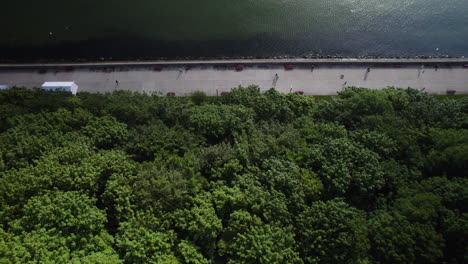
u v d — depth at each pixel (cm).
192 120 7812
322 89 11325
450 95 11344
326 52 12469
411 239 5588
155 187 6044
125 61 11919
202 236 5688
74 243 5181
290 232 5753
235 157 6862
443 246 5653
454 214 5997
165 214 5891
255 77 11500
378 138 7325
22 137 6938
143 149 7081
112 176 6191
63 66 11569
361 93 8756
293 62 11850
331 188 6600
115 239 5656
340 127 7731
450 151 6856
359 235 5622
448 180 6588
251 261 5397
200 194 6247
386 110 8250
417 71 11906
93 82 11300
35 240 5116
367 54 12494
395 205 6359
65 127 7519
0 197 5731
